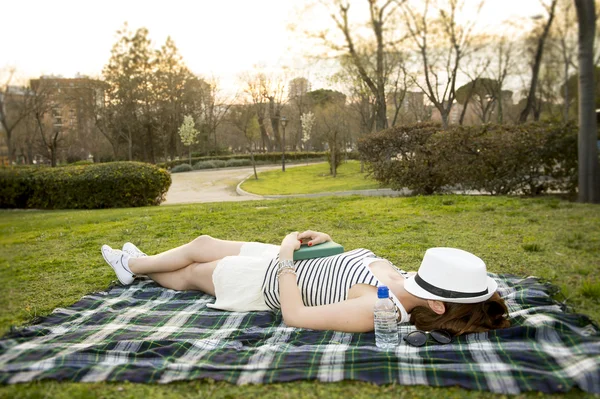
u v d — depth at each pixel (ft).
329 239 10.66
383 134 43.78
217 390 6.66
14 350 7.96
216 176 110.52
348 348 7.95
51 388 6.72
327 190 66.44
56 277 14.33
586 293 11.03
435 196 32.53
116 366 7.30
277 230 22.54
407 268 14.32
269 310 10.14
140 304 10.93
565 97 38.60
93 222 28.30
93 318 9.83
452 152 33.96
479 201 28.71
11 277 9.86
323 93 172.14
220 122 201.87
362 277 8.86
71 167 46.93
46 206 44.73
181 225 24.90
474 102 71.46
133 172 44.78
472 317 8.19
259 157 158.20
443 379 6.82
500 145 32.14
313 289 9.22
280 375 6.99
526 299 10.19
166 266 11.62
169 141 178.81
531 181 32.63
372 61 78.43
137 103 161.79
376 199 33.55
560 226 19.99
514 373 6.80
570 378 6.55
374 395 6.53
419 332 8.19
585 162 28.94
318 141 190.90
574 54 36.86
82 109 148.15
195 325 9.44
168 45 170.40
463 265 8.04
